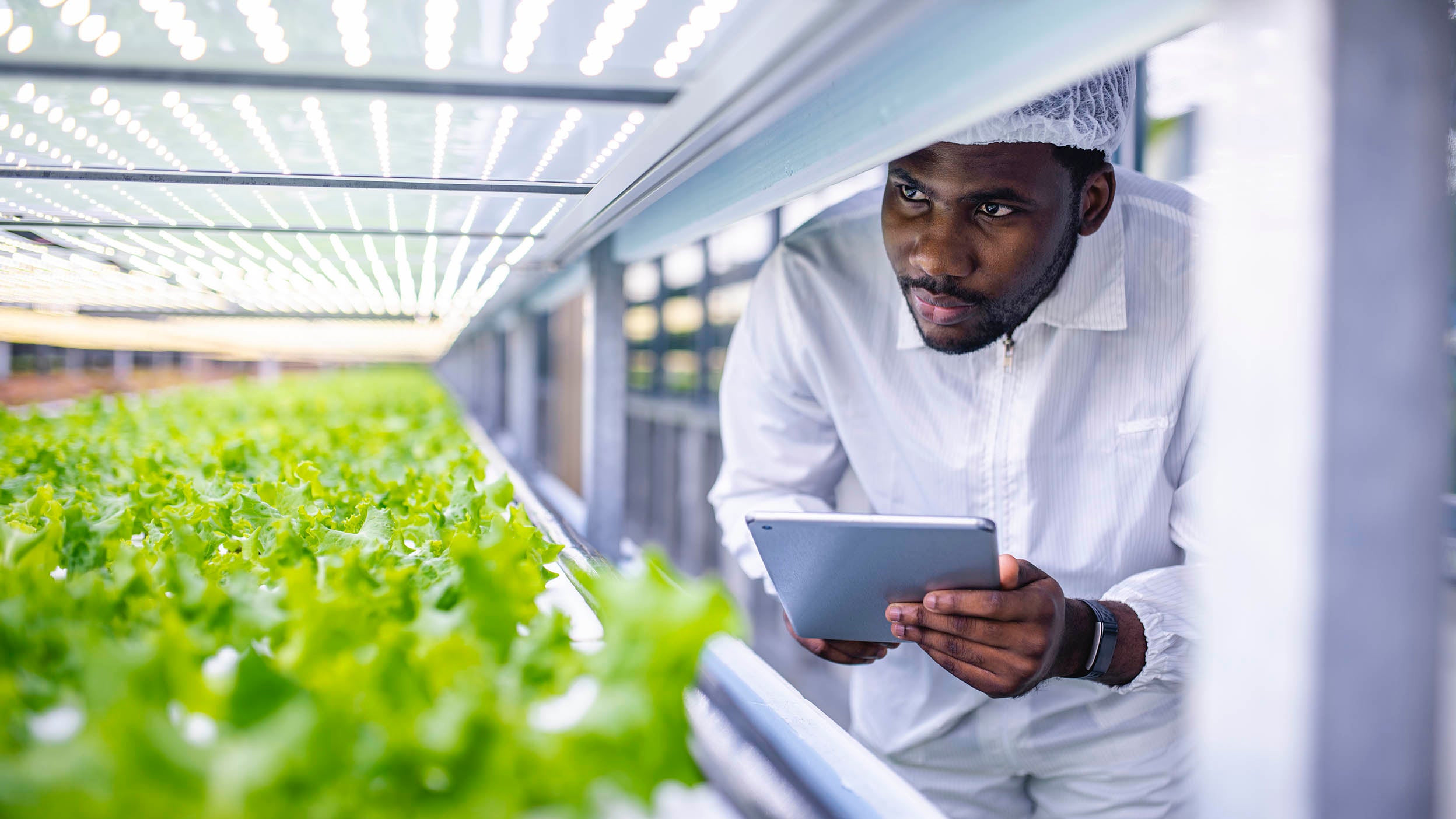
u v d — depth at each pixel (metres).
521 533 1.29
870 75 0.80
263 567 1.18
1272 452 0.53
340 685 0.67
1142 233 1.56
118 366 5.91
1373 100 0.50
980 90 0.66
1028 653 1.19
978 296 1.30
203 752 0.57
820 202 3.94
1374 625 0.52
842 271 1.78
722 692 1.05
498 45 0.74
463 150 1.05
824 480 1.95
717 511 1.95
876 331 1.72
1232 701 0.56
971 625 1.19
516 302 4.16
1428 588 0.53
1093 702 1.59
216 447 2.39
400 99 0.83
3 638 0.81
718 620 0.70
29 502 1.44
